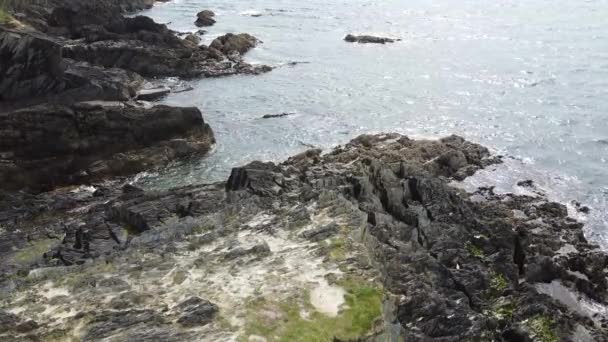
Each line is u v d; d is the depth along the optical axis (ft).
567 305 102.27
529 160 165.89
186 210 111.65
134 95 214.07
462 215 120.47
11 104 181.27
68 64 218.18
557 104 206.39
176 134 170.60
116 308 77.56
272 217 102.22
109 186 154.51
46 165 152.76
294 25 343.05
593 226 133.49
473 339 83.35
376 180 124.88
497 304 95.91
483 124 190.90
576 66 246.88
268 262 87.04
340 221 98.17
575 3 376.07
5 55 181.88
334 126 190.19
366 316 75.25
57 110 154.10
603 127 186.29
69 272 88.07
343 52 282.15
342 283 80.94
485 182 152.87
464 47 284.61
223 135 184.14
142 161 163.02
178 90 228.63
